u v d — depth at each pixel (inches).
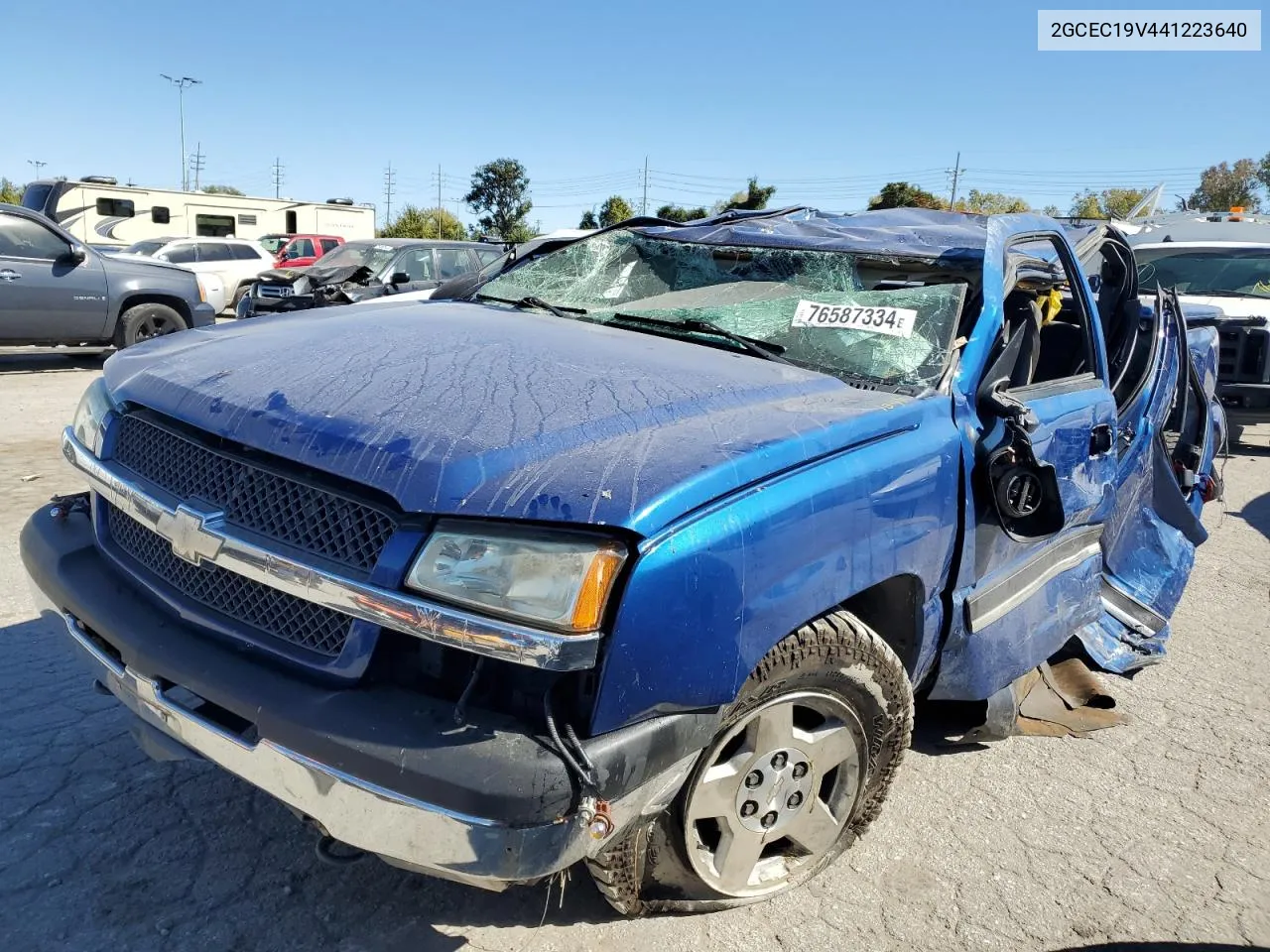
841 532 86.9
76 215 999.0
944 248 121.4
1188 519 198.8
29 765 118.0
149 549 90.7
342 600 71.6
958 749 139.6
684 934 97.0
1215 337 251.3
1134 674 166.6
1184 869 114.8
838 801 101.4
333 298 406.0
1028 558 123.2
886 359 110.2
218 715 80.2
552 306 133.4
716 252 134.9
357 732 70.3
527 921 97.3
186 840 106.2
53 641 151.2
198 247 718.5
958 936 100.3
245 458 81.7
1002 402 108.5
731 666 77.2
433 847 68.2
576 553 70.1
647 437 81.8
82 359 488.4
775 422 89.0
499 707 72.9
